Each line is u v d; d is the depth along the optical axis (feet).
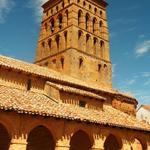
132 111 140.36
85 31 141.28
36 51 155.02
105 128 77.56
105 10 162.50
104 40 151.43
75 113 71.97
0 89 74.38
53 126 66.33
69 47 129.80
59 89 83.61
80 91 90.27
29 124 61.77
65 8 144.05
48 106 70.23
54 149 71.72
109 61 147.74
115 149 94.02
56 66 134.62
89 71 133.59
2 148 72.54
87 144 84.53
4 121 58.39
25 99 70.28
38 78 90.79
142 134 89.35
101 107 94.68
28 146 79.41
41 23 161.38
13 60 100.32
